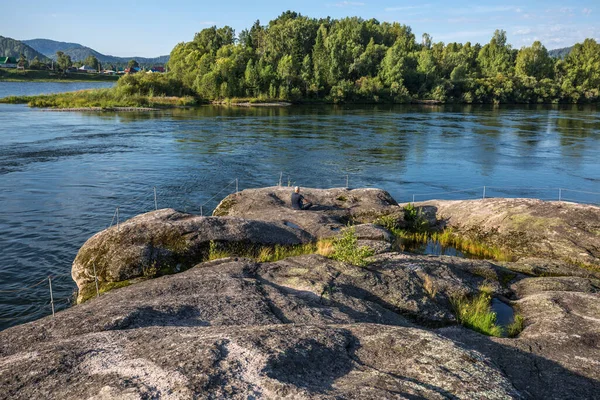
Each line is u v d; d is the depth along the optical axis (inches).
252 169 1321.4
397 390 174.1
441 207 808.3
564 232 609.3
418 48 5910.4
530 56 5236.2
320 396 164.7
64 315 283.9
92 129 2054.6
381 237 597.9
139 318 273.0
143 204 965.8
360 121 2682.1
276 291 343.9
